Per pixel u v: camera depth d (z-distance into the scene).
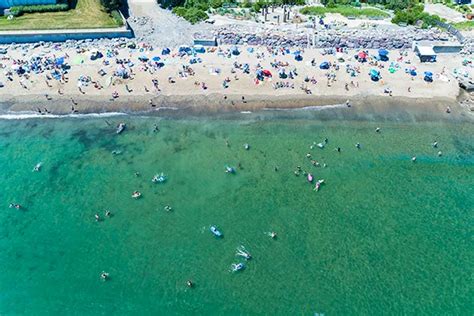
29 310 39.47
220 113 58.22
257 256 43.41
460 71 65.00
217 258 43.16
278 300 40.22
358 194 49.41
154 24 70.19
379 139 55.78
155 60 64.12
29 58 63.91
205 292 40.66
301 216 46.97
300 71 63.66
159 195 48.66
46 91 60.06
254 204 47.94
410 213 47.78
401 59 66.81
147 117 57.66
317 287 41.28
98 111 58.25
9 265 42.88
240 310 39.47
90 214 47.06
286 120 57.56
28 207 47.88
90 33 66.56
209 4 75.44
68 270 42.41
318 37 67.69
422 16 71.75
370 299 40.59
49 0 70.75
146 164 52.03
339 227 46.16
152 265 42.62
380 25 71.25
